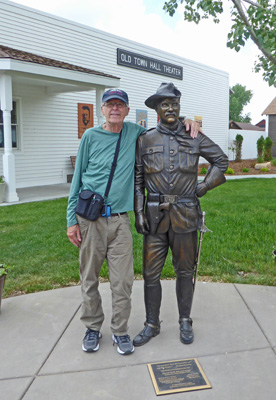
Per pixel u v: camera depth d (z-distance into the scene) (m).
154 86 16.98
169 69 17.69
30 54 10.23
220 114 22.48
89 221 2.69
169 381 2.47
